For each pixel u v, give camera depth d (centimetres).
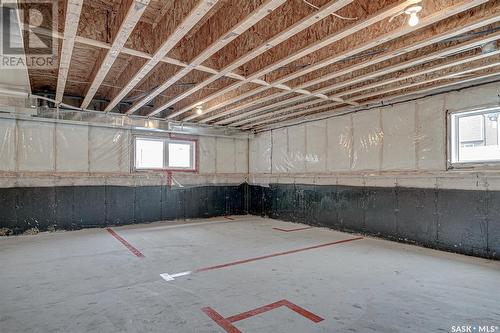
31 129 523
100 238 484
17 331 197
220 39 261
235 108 533
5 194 497
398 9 216
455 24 249
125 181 611
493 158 377
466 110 392
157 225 614
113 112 578
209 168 731
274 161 714
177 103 564
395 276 303
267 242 457
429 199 428
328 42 266
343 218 548
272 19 262
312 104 512
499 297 251
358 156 529
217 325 206
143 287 273
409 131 455
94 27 261
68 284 279
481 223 376
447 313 223
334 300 245
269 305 236
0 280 289
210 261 355
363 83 404
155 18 282
